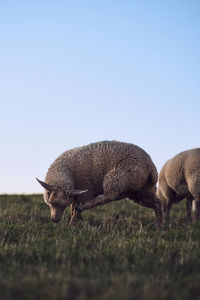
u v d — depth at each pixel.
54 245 5.03
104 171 7.49
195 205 9.16
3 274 3.74
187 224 7.99
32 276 3.63
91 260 4.34
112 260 4.39
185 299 3.05
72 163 7.69
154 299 2.99
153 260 4.26
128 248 4.83
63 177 7.46
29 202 12.12
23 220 8.01
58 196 7.25
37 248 4.79
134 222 8.38
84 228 6.69
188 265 4.10
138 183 7.41
